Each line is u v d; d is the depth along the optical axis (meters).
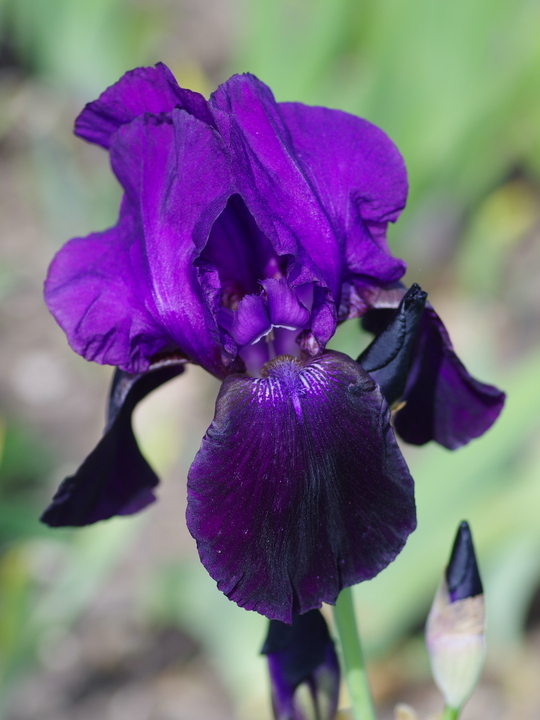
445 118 0.99
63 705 0.85
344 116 0.42
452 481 0.71
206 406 1.07
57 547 0.85
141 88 0.41
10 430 0.93
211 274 0.40
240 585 0.37
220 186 0.39
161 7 1.74
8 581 0.74
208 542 0.37
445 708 0.45
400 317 0.39
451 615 0.44
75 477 0.43
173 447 0.93
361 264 0.41
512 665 0.85
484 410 0.45
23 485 0.96
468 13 0.94
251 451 0.38
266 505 0.38
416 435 0.46
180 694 0.85
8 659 0.74
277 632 0.44
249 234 0.41
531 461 0.74
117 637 0.90
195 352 0.41
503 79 1.03
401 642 0.82
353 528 0.38
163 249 0.40
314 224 0.40
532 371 0.74
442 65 0.96
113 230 0.42
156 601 0.82
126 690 0.86
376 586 0.71
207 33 1.67
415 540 0.71
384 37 1.01
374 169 0.42
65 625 0.86
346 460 0.38
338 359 0.39
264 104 0.40
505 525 0.70
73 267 0.42
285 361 0.40
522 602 0.76
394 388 0.40
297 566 0.37
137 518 0.76
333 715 0.44
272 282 0.40
